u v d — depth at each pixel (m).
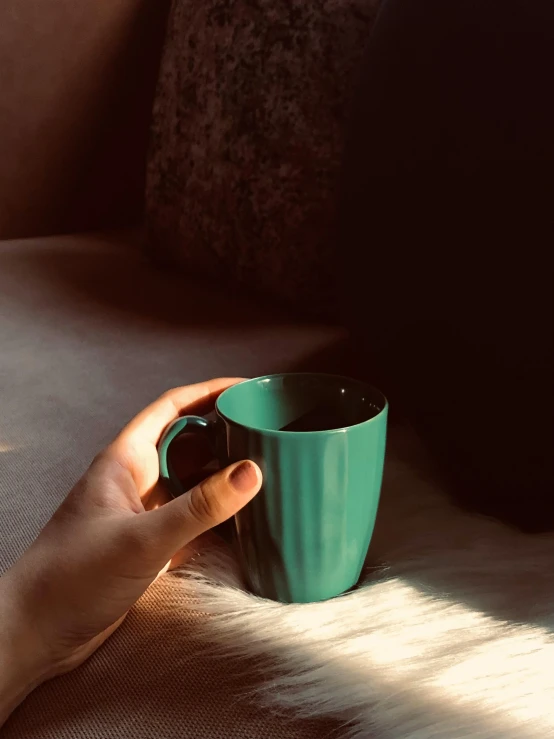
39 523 0.54
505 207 0.45
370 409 0.48
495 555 0.49
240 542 0.48
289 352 0.74
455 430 0.51
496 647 0.43
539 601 0.46
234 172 0.86
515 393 0.47
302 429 0.51
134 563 0.44
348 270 0.57
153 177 1.01
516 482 0.50
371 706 0.41
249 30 0.84
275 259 0.84
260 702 0.42
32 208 1.28
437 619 0.46
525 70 0.45
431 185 0.49
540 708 0.40
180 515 0.43
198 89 0.91
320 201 0.79
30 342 0.81
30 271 1.03
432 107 0.49
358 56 0.76
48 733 0.43
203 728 0.42
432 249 0.49
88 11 1.19
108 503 0.47
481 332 0.47
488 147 0.46
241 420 0.50
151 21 1.24
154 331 0.82
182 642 0.46
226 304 0.91
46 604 0.44
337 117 0.77
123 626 0.48
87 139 1.28
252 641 0.45
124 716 0.43
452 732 0.40
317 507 0.45
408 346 0.52
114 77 1.25
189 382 0.69
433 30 0.50
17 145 1.23
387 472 0.57
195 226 0.94
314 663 0.43
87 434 0.63
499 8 0.46
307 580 0.47
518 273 0.45
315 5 0.78
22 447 0.62
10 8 1.16
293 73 0.79
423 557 0.50
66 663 0.46
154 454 0.52
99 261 1.08
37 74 1.21
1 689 0.44
